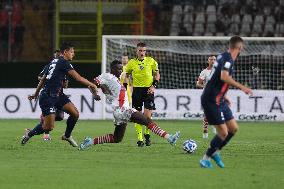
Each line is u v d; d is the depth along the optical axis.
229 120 36.62
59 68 45.66
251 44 81.25
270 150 46.69
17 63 81.75
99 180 31.75
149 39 80.06
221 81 35.50
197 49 84.56
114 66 43.75
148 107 52.75
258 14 98.50
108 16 97.00
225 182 31.38
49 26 95.56
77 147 47.34
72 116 46.84
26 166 36.66
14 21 94.31
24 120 77.94
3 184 30.48
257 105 79.69
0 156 41.41
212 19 98.56
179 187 29.89
